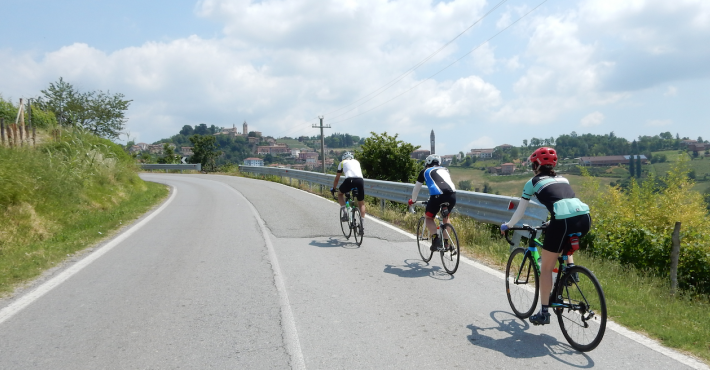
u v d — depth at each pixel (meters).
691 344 3.65
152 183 24.80
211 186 23.92
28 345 3.73
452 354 3.57
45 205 9.71
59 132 17.06
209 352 3.61
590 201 22.22
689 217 16.34
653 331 3.93
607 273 6.21
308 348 3.69
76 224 9.74
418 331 4.05
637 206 18.31
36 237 8.26
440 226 6.29
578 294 3.72
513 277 4.59
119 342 3.80
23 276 5.83
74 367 3.34
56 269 6.30
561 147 113.31
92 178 14.30
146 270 6.25
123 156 21.59
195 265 6.54
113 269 6.30
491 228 8.56
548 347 3.71
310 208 13.55
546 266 3.85
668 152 82.38
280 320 4.32
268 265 6.54
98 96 33.09
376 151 24.72
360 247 7.85
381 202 12.49
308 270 6.25
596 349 3.62
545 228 4.06
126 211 12.55
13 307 4.68
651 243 7.67
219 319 4.35
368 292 5.23
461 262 6.73
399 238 8.70
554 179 3.85
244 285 5.51
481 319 4.37
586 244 8.30
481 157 120.62
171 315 4.46
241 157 169.50
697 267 7.26
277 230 9.61
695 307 5.27
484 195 8.10
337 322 4.27
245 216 11.84
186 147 158.38
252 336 3.93
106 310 4.60
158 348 3.68
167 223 10.73
